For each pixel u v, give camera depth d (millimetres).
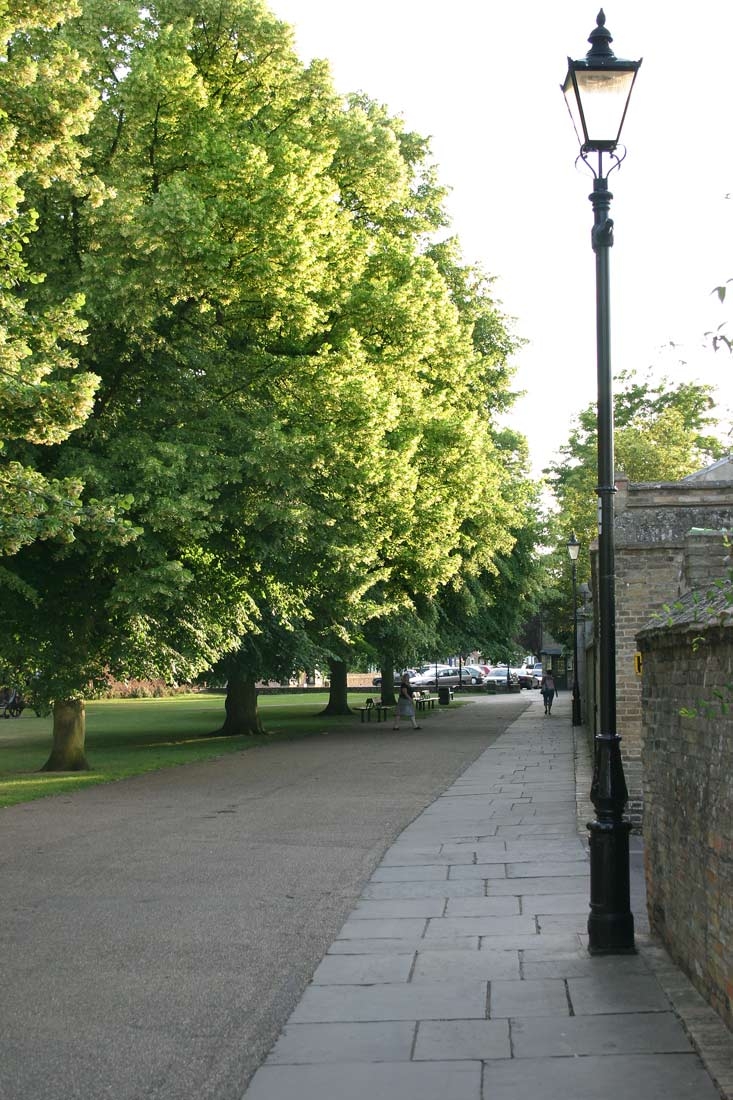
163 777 22500
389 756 27016
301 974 7965
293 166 20938
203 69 22891
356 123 25328
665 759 8148
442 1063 6035
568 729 37062
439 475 28266
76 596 21828
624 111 8844
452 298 38969
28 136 13977
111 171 20656
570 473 61500
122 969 8141
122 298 19125
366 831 14867
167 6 22281
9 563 20812
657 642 8102
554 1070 5848
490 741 31891
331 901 10492
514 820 15641
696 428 50156
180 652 23719
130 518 19906
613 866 8352
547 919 9562
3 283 13094
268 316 21297
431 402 28703
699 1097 5387
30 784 20984
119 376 21266
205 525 19266
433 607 37469
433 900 10469
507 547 36625
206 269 19266
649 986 7352
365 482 22031
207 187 20359
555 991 7316
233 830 15047
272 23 22453
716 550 9922
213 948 8742
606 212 9062
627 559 15062
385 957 8398
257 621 30672
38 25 14047
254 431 20234
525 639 90750
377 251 26031
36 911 10125
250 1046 6414
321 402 21766
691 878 7270
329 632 30438
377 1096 5590
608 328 8992
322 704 61469
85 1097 5660
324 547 22016
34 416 13242
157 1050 6363
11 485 13344
